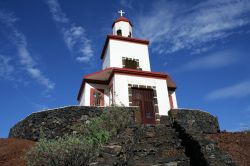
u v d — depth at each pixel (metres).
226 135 14.80
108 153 11.41
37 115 17.30
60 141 11.88
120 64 24.94
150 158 11.62
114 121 15.04
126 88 21.41
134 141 12.74
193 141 11.85
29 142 15.88
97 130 14.54
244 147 13.20
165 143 12.72
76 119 16.86
